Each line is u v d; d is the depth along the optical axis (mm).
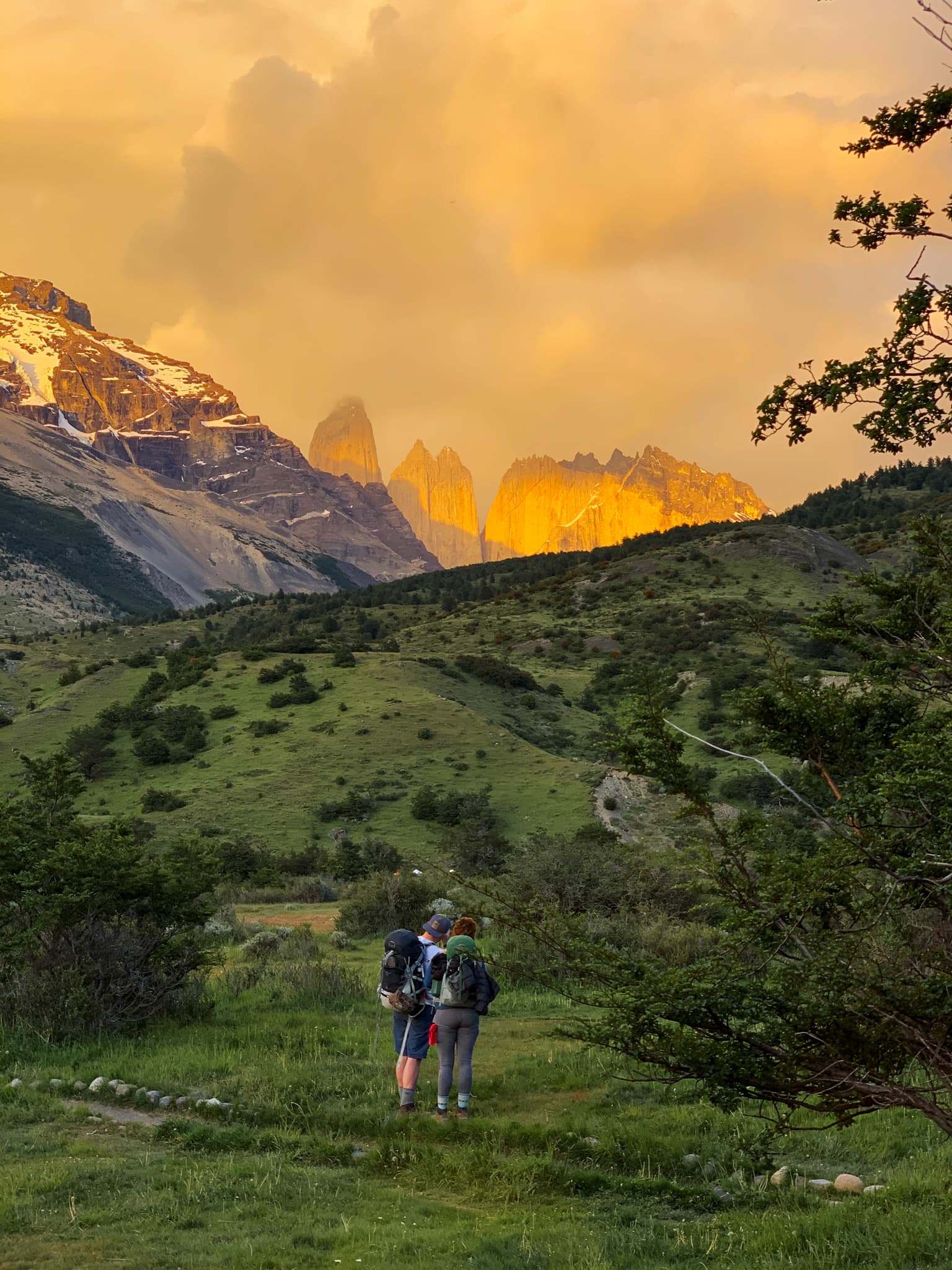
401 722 89125
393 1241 5516
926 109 4922
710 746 5445
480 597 191125
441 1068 8469
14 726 102188
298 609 198875
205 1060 10375
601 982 5262
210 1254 5285
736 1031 4922
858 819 5055
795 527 169875
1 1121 8359
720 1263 5109
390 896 25250
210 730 93250
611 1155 7391
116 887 12492
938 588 5992
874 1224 5309
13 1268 5141
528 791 74500
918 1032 4461
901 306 4797
